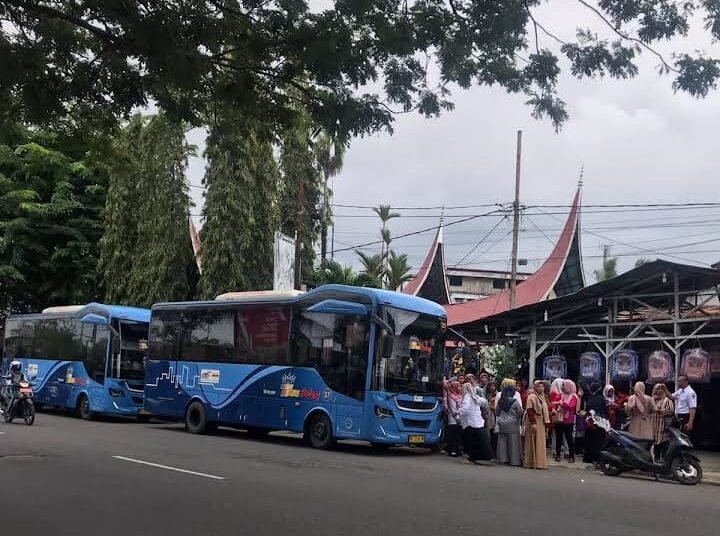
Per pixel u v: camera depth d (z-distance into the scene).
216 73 9.38
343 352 16.11
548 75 8.88
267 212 28.12
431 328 16.48
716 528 8.72
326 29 8.22
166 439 17.00
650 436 14.33
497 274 73.44
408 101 9.17
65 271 32.09
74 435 16.98
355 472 12.48
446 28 8.40
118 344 22.56
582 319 20.16
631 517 9.22
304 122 10.05
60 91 9.01
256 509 8.92
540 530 8.21
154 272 27.92
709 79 8.28
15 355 26.72
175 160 28.42
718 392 19.12
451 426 16.45
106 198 31.50
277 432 20.70
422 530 8.03
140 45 8.01
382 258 49.03
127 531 7.68
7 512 8.50
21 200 30.03
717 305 18.16
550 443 18.09
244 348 18.36
